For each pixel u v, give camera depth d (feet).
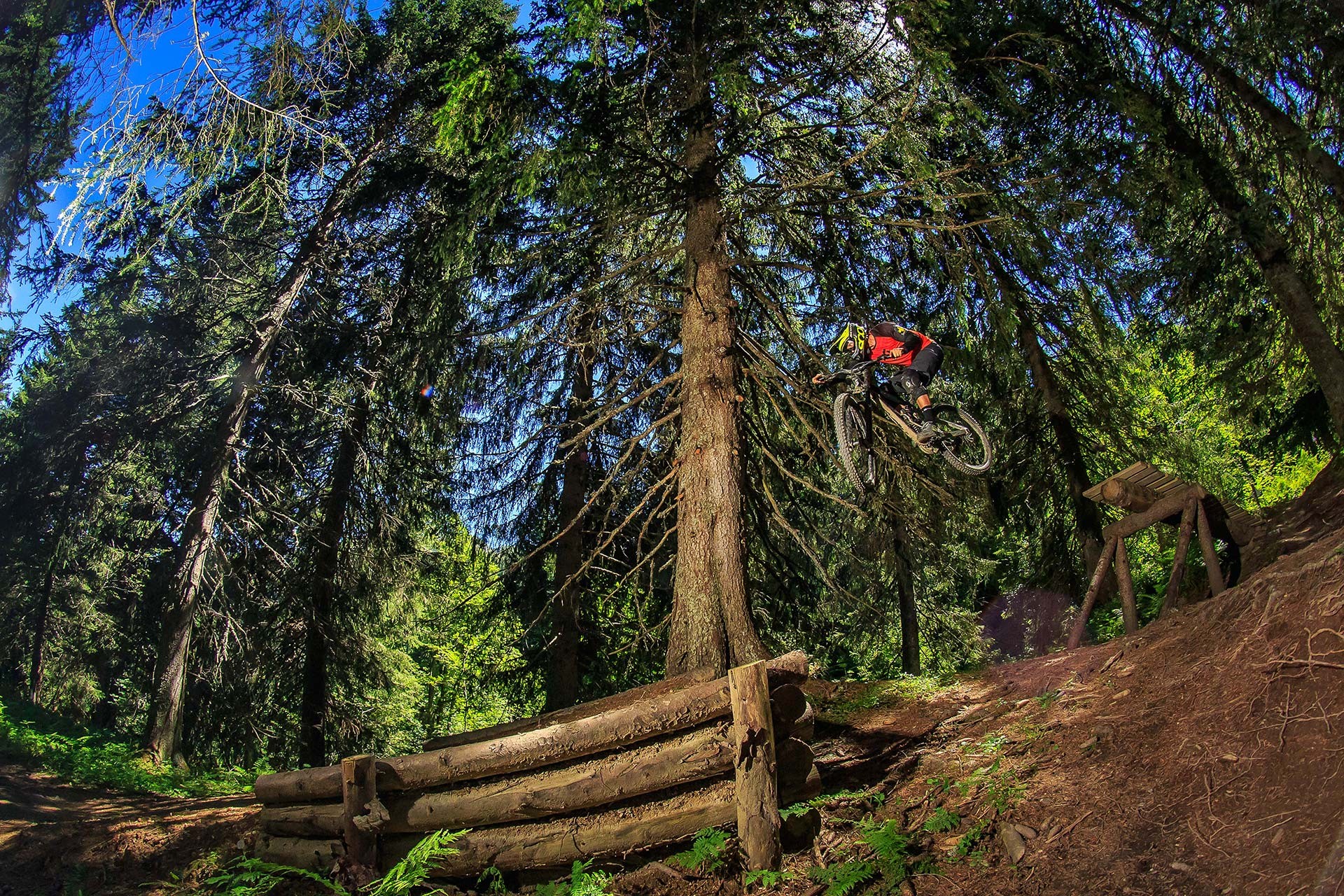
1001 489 47.88
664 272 40.68
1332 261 37.29
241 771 51.13
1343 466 30.35
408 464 56.49
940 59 28.45
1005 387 45.37
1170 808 14.43
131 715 88.94
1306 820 12.31
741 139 34.27
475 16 50.08
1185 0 34.71
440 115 30.50
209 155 34.94
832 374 25.58
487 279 45.24
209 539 51.19
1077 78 35.14
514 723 26.63
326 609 56.65
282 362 56.49
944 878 15.30
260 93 35.37
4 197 39.22
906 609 52.39
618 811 18.29
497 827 18.80
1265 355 41.52
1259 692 15.29
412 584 63.77
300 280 52.24
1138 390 48.19
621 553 47.75
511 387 48.52
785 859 17.37
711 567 28.60
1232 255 38.83
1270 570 18.84
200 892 19.65
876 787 19.70
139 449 61.93
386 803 19.49
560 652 49.85
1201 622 19.54
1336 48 31.63
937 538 38.86
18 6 36.50
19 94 38.19
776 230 40.24
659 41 32.17
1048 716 20.04
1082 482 44.27
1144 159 36.27
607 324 38.29
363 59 50.08
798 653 19.36
